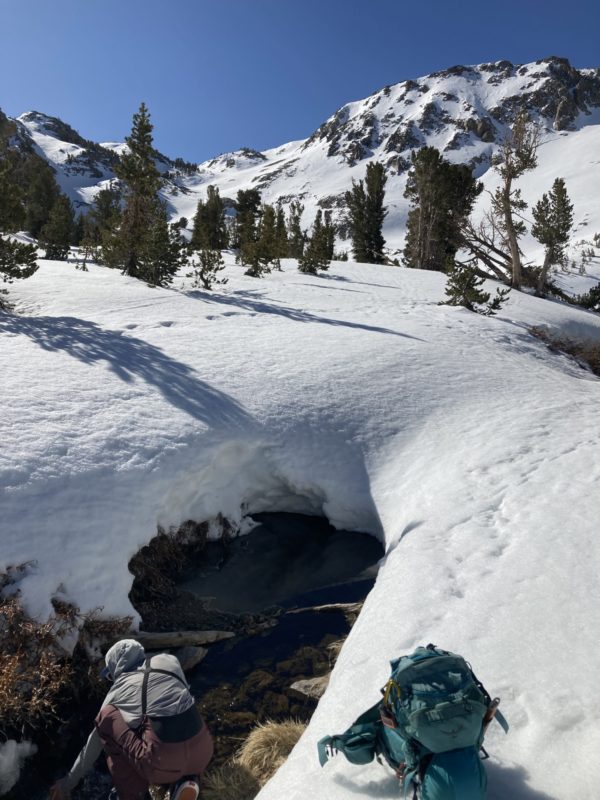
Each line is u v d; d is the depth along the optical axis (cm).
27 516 637
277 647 637
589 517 661
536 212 3097
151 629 668
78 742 517
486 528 679
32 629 542
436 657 321
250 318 1631
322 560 833
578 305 3259
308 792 351
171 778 350
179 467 800
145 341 1266
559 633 455
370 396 1102
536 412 1090
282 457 924
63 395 894
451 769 287
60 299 1702
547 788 320
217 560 833
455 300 2192
